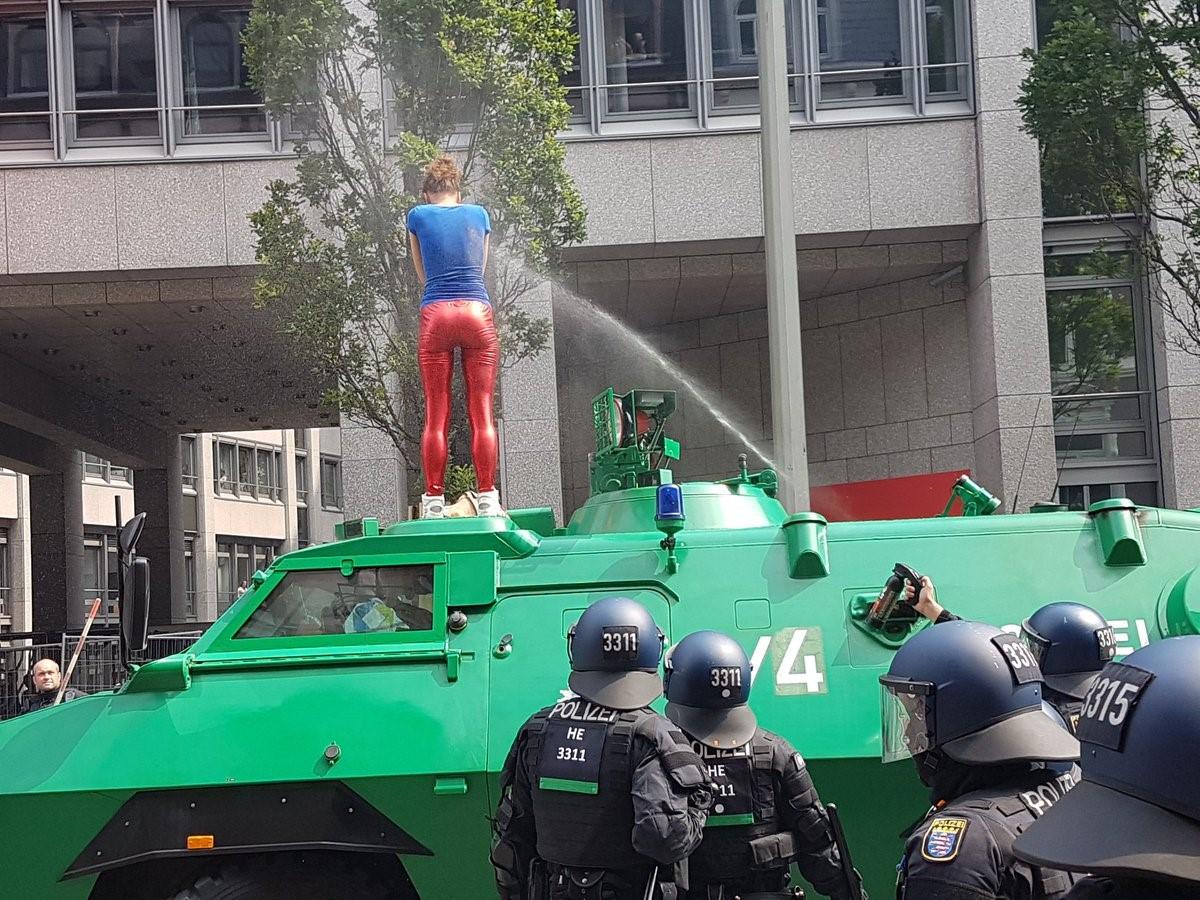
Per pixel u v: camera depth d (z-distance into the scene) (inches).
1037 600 215.3
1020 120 648.4
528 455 636.7
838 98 676.1
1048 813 81.0
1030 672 118.8
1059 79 536.1
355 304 492.4
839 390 734.5
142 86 708.0
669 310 751.7
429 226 265.7
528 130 486.9
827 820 167.3
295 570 226.4
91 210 685.3
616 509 251.3
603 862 161.6
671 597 219.9
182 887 213.8
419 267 269.4
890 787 205.2
